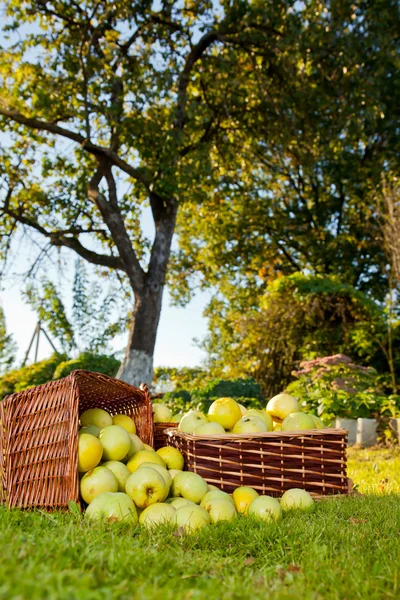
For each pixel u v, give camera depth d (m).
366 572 1.62
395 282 11.32
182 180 9.06
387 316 11.41
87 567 1.43
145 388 3.06
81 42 9.31
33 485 2.34
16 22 9.09
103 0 9.16
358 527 2.20
